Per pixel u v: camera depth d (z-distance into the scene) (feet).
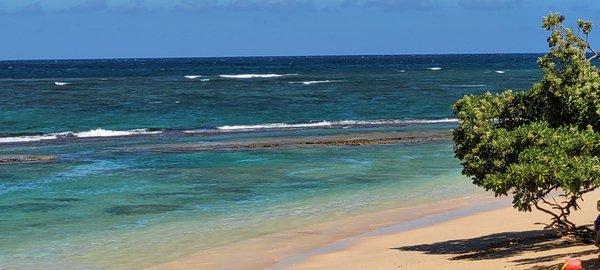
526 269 46.80
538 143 49.88
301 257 57.52
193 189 88.02
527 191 49.67
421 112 199.62
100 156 116.98
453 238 62.13
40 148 128.88
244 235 65.41
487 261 50.75
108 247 61.72
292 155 116.88
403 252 57.57
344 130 155.74
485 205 77.25
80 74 485.15
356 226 68.49
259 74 465.88
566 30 53.98
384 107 213.66
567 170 46.65
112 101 232.12
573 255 49.37
